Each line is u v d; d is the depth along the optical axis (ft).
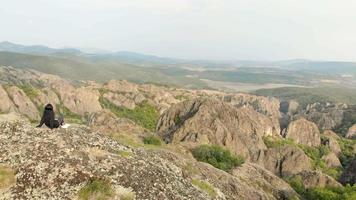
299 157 619.26
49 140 123.75
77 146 125.39
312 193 418.51
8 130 126.62
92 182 112.98
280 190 312.09
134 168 126.72
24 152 117.60
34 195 107.24
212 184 167.73
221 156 410.72
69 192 109.70
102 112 470.39
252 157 622.95
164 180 130.93
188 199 130.21
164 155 178.70
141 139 326.65
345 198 384.27
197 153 412.77
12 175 110.52
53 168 113.70
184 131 627.46
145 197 117.39
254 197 203.82
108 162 123.13
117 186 115.65
